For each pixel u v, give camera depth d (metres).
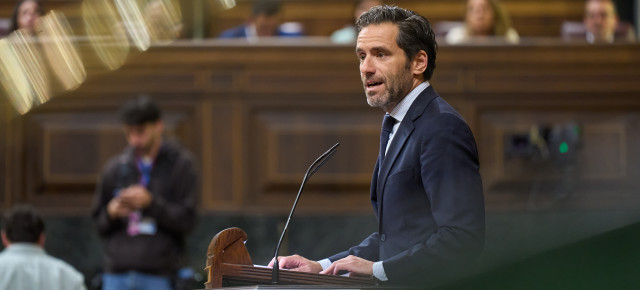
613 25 19.31
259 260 17.23
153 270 14.70
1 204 17.56
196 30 19.61
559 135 16.66
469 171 6.34
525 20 23.02
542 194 16.62
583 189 16.88
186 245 17.28
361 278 6.18
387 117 7.08
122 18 18.22
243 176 17.47
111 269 14.78
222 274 6.05
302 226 17.31
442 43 17.56
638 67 17.52
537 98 17.56
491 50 17.55
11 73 17.62
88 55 17.86
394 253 6.61
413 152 6.59
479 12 18.80
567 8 22.98
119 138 17.66
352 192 17.41
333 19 22.64
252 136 17.55
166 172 15.26
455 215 6.15
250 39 17.77
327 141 17.50
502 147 17.42
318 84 17.55
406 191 6.59
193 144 17.56
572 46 17.56
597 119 17.50
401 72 6.85
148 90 17.69
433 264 6.07
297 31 19.52
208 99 17.59
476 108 17.58
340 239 17.28
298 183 17.45
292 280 5.93
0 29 19.38
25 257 12.68
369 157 17.44
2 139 17.64
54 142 17.66
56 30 18.14
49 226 17.50
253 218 17.36
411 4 22.58
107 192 15.20
